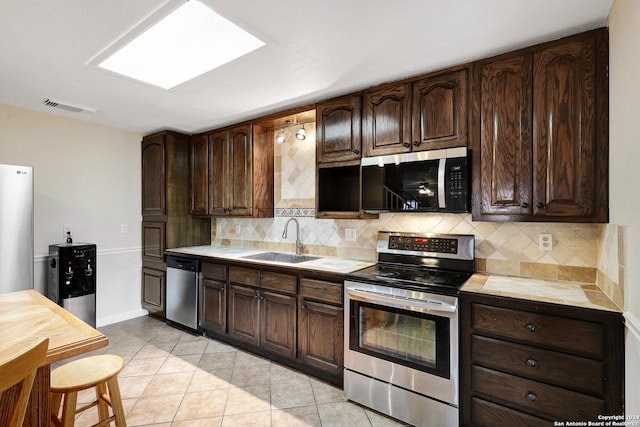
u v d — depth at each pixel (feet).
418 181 7.10
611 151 5.16
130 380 7.99
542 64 5.88
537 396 5.24
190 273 11.00
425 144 7.15
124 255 12.39
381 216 9.11
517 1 4.83
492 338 5.65
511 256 7.22
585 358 4.87
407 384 6.42
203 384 7.83
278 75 7.38
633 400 4.21
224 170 11.51
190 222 12.80
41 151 10.23
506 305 5.51
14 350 3.53
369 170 7.79
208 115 10.44
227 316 10.02
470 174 6.63
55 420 4.66
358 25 5.44
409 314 6.42
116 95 8.65
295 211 11.03
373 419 6.57
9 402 3.30
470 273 7.42
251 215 10.71
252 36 5.79
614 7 4.88
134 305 12.71
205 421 6.44
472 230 7.70
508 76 6.22
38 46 6.12
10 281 8.11
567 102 5.64
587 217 5.46
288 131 11.20
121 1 4.82
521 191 6.04
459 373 5.92
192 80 7.64
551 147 5.76
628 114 4.37
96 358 5.30
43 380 3.56
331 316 7.74
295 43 6.01
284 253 11.16
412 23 5.38
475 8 4.99
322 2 4.83
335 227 10.07
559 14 5.15
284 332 8.64
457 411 5.90
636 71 4.08
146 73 7.30
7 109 9.53
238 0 4.78
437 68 7.01
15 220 8.20
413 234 8.29
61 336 3.91
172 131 12.30
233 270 9.84
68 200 10.86
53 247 10.07
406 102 7.43
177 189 12.36
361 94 8.18
